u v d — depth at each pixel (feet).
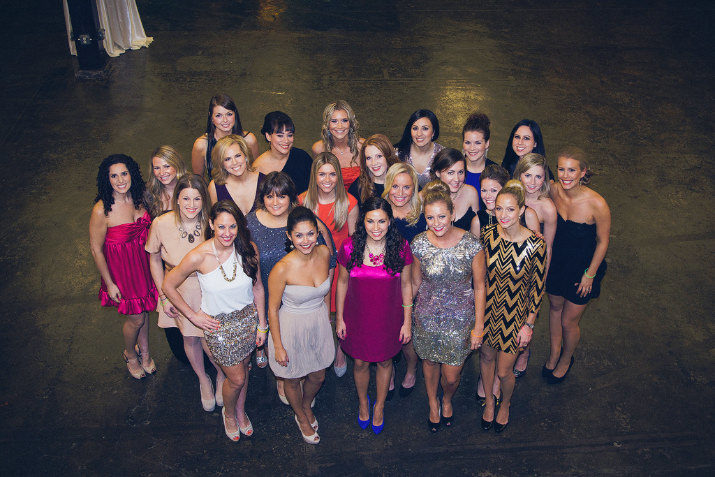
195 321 12.86
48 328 17.04
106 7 30.53
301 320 12.97
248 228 13.61
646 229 20.99
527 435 14.55
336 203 14.38
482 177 13.52
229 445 14.29
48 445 14.12
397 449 14.26
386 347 13.46
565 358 15.67
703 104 28.94
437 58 32.24
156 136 25.55
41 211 21.26
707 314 17.84
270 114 15.30
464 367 16.58
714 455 14.05
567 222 14.14
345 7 37.68
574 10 38.34
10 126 26.00
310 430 14.24
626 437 14.47
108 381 15.71
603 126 27.02
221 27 34.81
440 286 13.01
